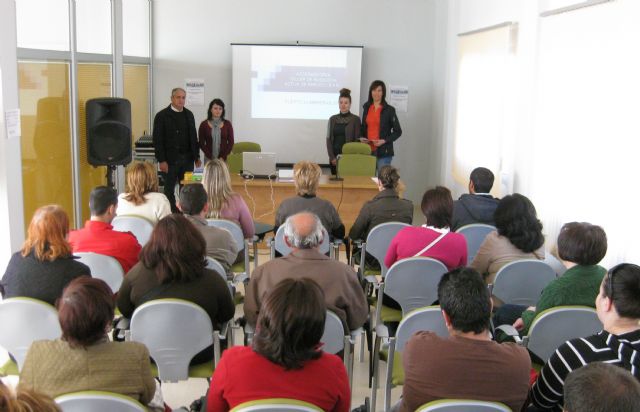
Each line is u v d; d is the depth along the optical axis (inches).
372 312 154.6
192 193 139.6
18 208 180.5
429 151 347.9
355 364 151.8
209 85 339.0
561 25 182.5
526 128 211.8
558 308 99.8
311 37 336.5
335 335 107.0
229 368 72.3
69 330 76.2
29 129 204.7
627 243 144.4
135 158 307.1
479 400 73.4
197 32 334.0
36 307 100.6
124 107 235.0
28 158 205.2
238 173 257.4
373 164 285.0
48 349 76.9
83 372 76.8
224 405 73.4
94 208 132.1
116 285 127.0
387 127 316.8
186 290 105.5
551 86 189.9
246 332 111.3
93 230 131.3
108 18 271.9
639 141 139.4
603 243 103.7
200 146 299.9
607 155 153.9
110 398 70.2
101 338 78.1
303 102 339.6
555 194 185.8
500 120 230.7
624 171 145.6
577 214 170.6
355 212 247.6
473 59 266.4
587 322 100.0
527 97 211.2
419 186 351.9
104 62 266.8
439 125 330.6
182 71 337.1
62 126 229.9
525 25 213.2
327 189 245.6
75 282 78.9
